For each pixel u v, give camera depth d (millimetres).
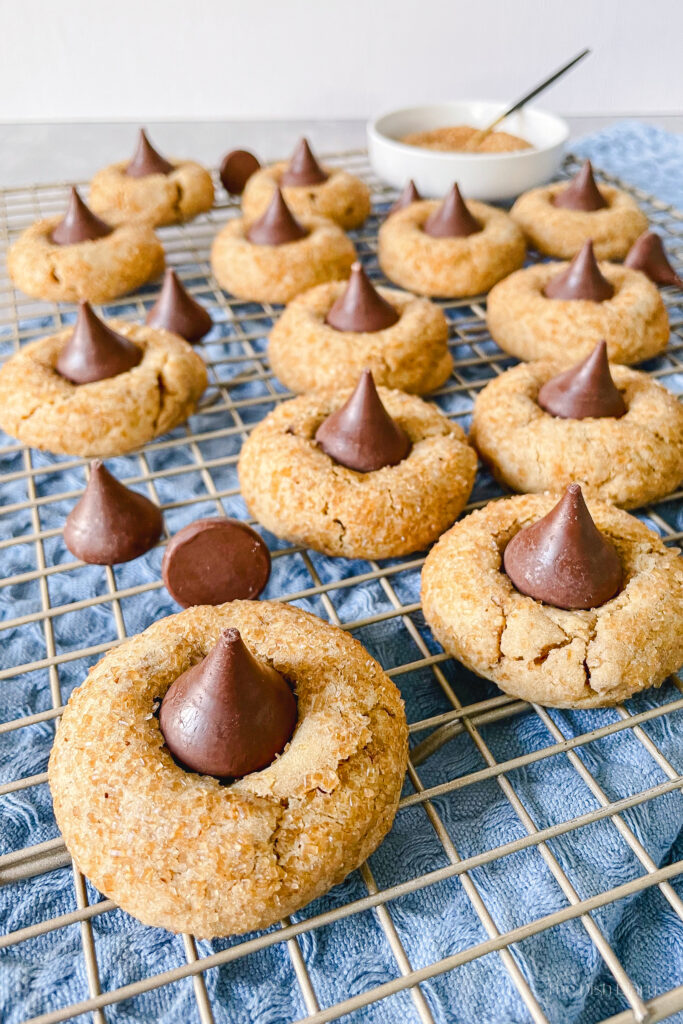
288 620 207
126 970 180
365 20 481
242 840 177
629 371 278
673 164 428
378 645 228
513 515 234
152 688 197
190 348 293
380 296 299
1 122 509
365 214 385
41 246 331
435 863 192
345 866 182
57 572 236
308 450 250
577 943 182
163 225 380
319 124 517
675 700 214
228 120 518
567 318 299
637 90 516
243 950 171
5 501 267
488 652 210
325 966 181
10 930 185
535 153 374
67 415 266
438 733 208
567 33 490
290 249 332
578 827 188
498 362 315
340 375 285
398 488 242
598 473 252
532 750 208
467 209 342
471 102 423
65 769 187
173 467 277
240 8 474
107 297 333
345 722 190
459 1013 175
